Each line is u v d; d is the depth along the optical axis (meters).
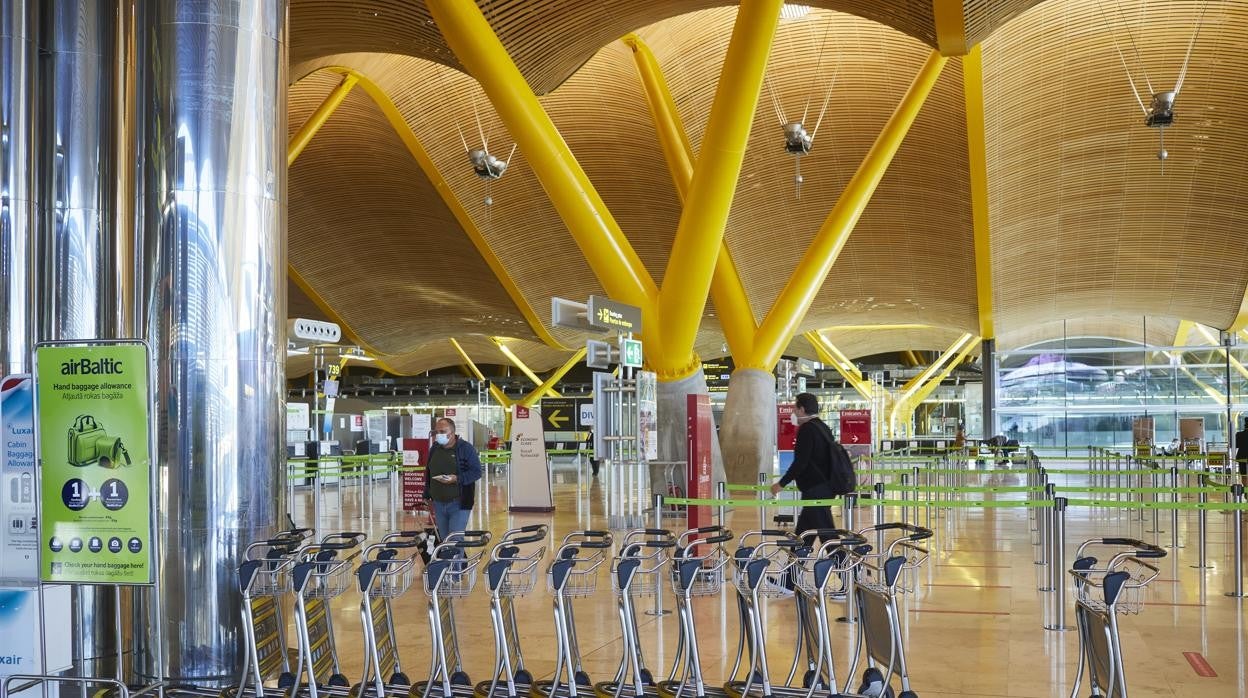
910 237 35.53
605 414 18.33
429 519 21.78
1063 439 48.06
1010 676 8.29
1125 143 29.02
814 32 26.41
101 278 9.93
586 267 39.47
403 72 29.08
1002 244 35.16
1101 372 47.84
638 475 18.20
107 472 7.12
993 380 48.62
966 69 24.25
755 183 32.47
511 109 16.03
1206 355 47.03
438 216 36.84
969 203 31.56
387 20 18.83
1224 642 9.47
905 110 24.33
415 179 34.28
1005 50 24.09
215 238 8.68
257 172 8.90
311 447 30.41
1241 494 11.71
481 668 8.67
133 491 7.09
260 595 7.47
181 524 8.64
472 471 12.83
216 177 8.70
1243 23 23.75
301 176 35.88
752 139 30.38
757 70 16.23
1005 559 14.88
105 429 7.12
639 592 7.08
